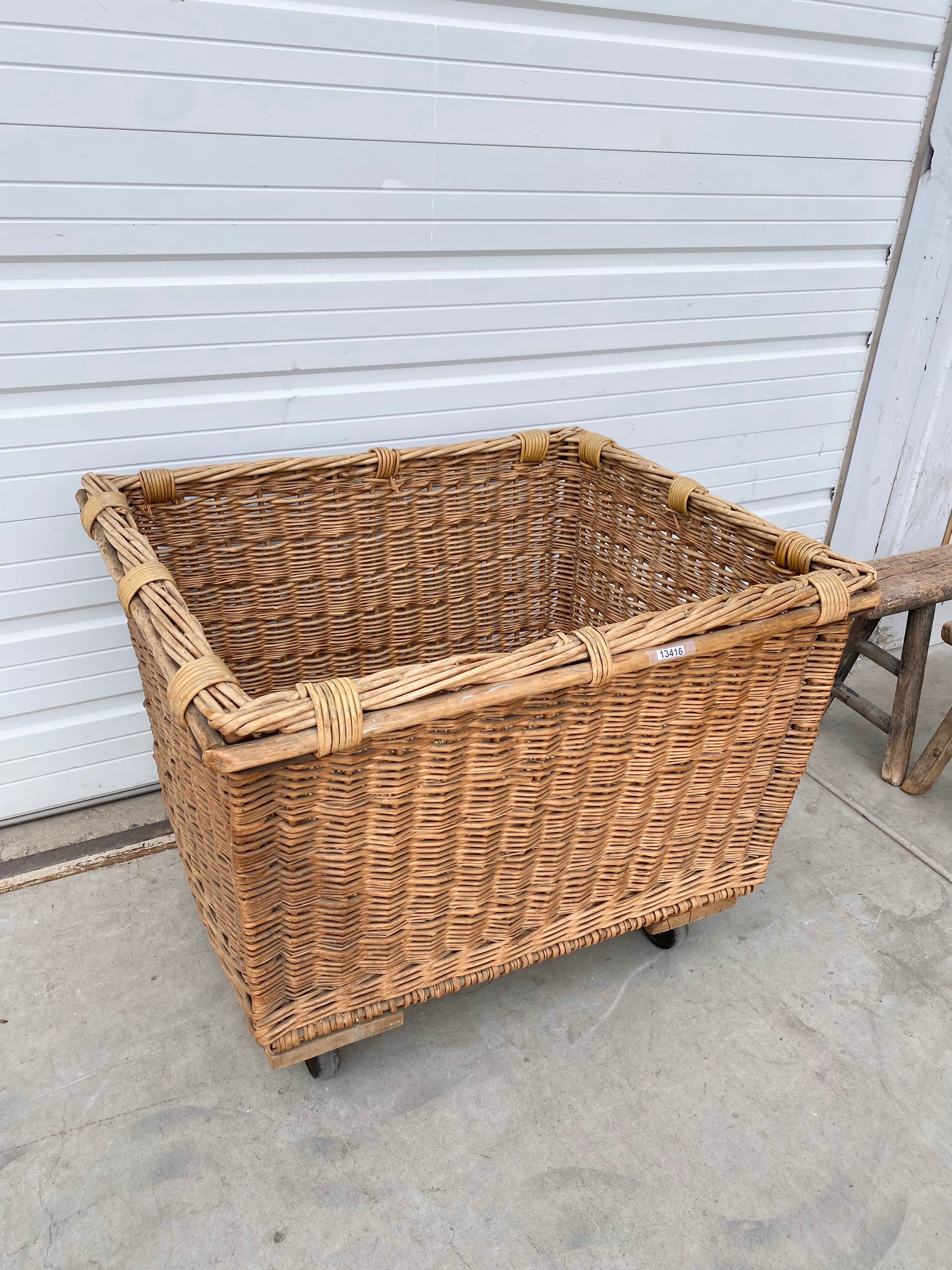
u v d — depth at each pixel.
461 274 1.94
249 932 1.16
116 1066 1.52
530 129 1.84
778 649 1.39
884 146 2.27
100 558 1.87
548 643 1.17
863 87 2.15
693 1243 1.30
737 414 2.49
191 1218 1.31
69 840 2.02
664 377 2.32
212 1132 1.43
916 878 2.03
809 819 2.21
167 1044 1.57
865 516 2.89
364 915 1.27
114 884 1.90
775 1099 1.52
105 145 1.53
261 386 1.88
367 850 1.20
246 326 1.79
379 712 1.04
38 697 1.94
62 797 2.07
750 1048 1.61
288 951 1.25
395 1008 1.41
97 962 1.72
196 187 1.63
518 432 2.16
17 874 1.91
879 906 1.95
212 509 1.82
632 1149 1.43
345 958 1.31
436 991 1.45
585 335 2.15
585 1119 1.47
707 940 1.84
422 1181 1.37
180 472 1.73
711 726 1.43
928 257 2.43
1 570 1.79
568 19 1.77
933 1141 1.46
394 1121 1.46
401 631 2.19
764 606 1.29
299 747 0.98
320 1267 1.26
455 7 1.67
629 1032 1.63
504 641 2.36
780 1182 1.39
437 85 1.72
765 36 1.98
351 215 1.77
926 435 2.76
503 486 2.13
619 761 1.37
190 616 1.14
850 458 2.81
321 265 1.81
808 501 2.81
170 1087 1.49
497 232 1.92
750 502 2.69
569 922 1.54
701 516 1.83
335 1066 1.50
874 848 2.12
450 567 2.17
